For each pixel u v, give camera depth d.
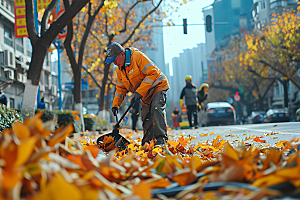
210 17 19.64
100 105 18.45
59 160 0.95
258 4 60.09
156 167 1.21
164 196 0.99
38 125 0.97
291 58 29.53
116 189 0.96
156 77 4.46
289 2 56.25
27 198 0.71
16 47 28.91
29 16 9.20
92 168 1.04
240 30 76.06
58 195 0.67
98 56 23.59
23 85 30.44
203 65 97.00
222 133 8.38
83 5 9.20
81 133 10.95
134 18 24.75
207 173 1.12
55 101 43.50
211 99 61.97
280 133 6.39
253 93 46.16
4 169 0.72
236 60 46.31
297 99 44.84
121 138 3.97
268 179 0.85
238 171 0.92
